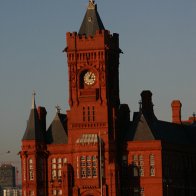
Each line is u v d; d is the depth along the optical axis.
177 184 179.00
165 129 184.88
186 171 185.62
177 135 190.88
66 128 175.12
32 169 169.62
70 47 170.25
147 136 171.00
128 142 171.12
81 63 169.88
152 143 169.88
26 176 169.75
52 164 171.62
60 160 170.88
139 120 173.38
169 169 174.50
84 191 166.75
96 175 166.50
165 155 172.50
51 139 173.00
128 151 171.12
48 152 171.88
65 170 167.12
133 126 173.38
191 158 190.00
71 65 170.38
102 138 167.75
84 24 172.25
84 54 169.88
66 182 167.00
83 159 167.75
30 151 169.62
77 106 169.62
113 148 168.00
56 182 170.62
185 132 199.12
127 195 170.25
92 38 169.50
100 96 168.88
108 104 169.00
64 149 170.50
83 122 169.00
